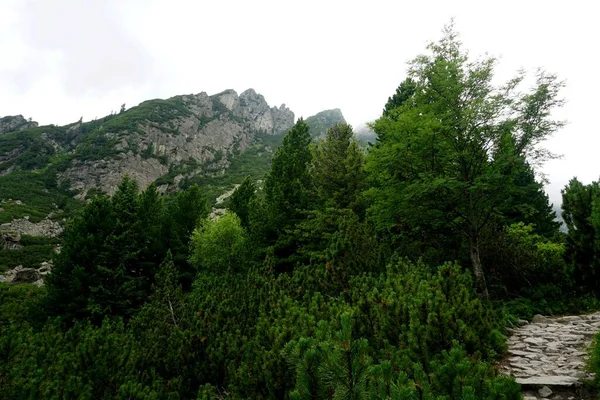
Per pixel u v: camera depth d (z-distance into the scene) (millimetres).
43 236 57875
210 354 7227
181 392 7137
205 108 165125
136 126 121688
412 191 12000
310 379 3400
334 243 10398
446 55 13281
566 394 4875
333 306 7523
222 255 26391
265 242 23531
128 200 29469
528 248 14078
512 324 9438
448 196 12578
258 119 191125
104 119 149750
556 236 22938
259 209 25328
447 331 5461
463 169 12523
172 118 139500
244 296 10094
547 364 6008
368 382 3383
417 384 3609
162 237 32094
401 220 13578
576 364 5746
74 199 85125
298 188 23812
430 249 14047
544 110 11383
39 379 5891
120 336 9312
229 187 103688
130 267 27766
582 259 11109
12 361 6387
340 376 3277
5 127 152250
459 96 12773
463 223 13281
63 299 19812
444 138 12328
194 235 29094
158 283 13211
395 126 12781
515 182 23672
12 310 19734
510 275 12961
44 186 86625
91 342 7609
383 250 11250
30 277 38812
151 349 8438
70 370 7023
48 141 120750
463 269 13078
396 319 6172
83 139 119750
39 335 9562
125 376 6910
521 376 5492
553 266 12836
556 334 7984
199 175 119500
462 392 3396
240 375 6008
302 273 10852
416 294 6992
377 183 19156
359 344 3416
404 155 12359
